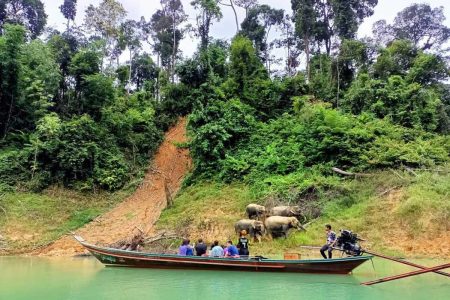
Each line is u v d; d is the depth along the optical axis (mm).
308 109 27172
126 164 30438
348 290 10672
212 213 21625
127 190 28156
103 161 28859
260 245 17984
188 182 26797
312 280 12109
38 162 26391
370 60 33656
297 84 33156
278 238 18406
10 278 12703
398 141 23750
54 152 26859
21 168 26172
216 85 33375
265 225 18797
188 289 10906
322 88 34312
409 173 20844
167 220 22031
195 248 15633
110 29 42594
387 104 27719
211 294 10211
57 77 31969
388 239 16906
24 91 29547
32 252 19391
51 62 31875
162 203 25547
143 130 35156
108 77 34500
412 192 18641
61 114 32094
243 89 32281
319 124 24984
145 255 14109
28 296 10102
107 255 14547
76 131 28094
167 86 39656
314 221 19328
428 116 27281
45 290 10844
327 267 12820
